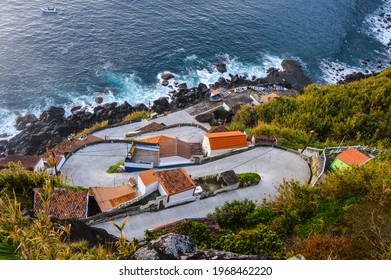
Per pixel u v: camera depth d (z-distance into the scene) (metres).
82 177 48.81
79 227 29.31
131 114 76.88
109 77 86.19
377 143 54.38
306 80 95.62
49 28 94.75
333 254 24.64
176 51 96.44
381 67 104.19
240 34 106.19
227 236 28.52
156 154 51.97
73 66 86.56
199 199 43.09
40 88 80.50
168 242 17.28
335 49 108.44
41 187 38.75
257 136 56.38
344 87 77.88
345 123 60.94
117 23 100.62
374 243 25.58
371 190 31.62
